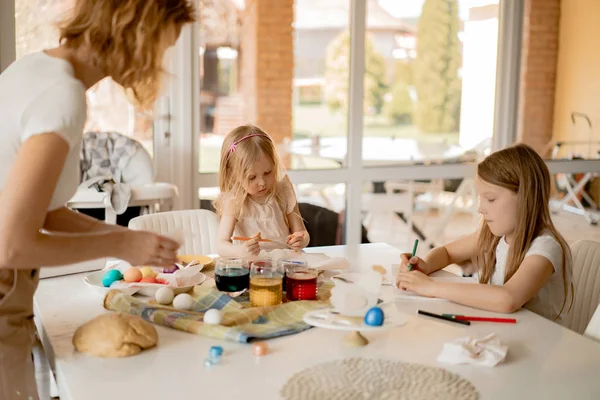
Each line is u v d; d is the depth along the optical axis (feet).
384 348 4.69
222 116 12.73
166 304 5.52
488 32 14.26
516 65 14.34
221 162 7.72
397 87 13.80
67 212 5.16
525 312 5.58
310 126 13.41
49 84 4.07
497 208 6.12
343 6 13.28
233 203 7.59
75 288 6.13
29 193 3.84
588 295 7.11
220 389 4.01
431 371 4.29
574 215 15.03
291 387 4.03
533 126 14.71
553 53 14.58
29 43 11.28
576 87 14.87
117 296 5.49
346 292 4.77
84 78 4.39
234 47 12.64
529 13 14.30
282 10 12.89
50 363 4.84
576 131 14.99
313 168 13.50
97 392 3.97
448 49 14.03
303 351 4.61
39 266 4.02
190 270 6.02
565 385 4.18
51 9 11.33
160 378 4.17
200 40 12.34
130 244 4.32
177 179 12.46
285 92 13.12
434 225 14.40
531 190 6.02
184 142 12.38
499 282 6.54
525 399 3.97
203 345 4.71
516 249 6.10
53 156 3.93
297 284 5.58
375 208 13.97
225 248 7.13
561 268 6.01
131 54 4.15
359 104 13.56
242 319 5.06
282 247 7.06
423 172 14.15
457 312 5.51
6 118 4.10
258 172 7.45
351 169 13.67
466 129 14.40
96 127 11.76
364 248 7.93
